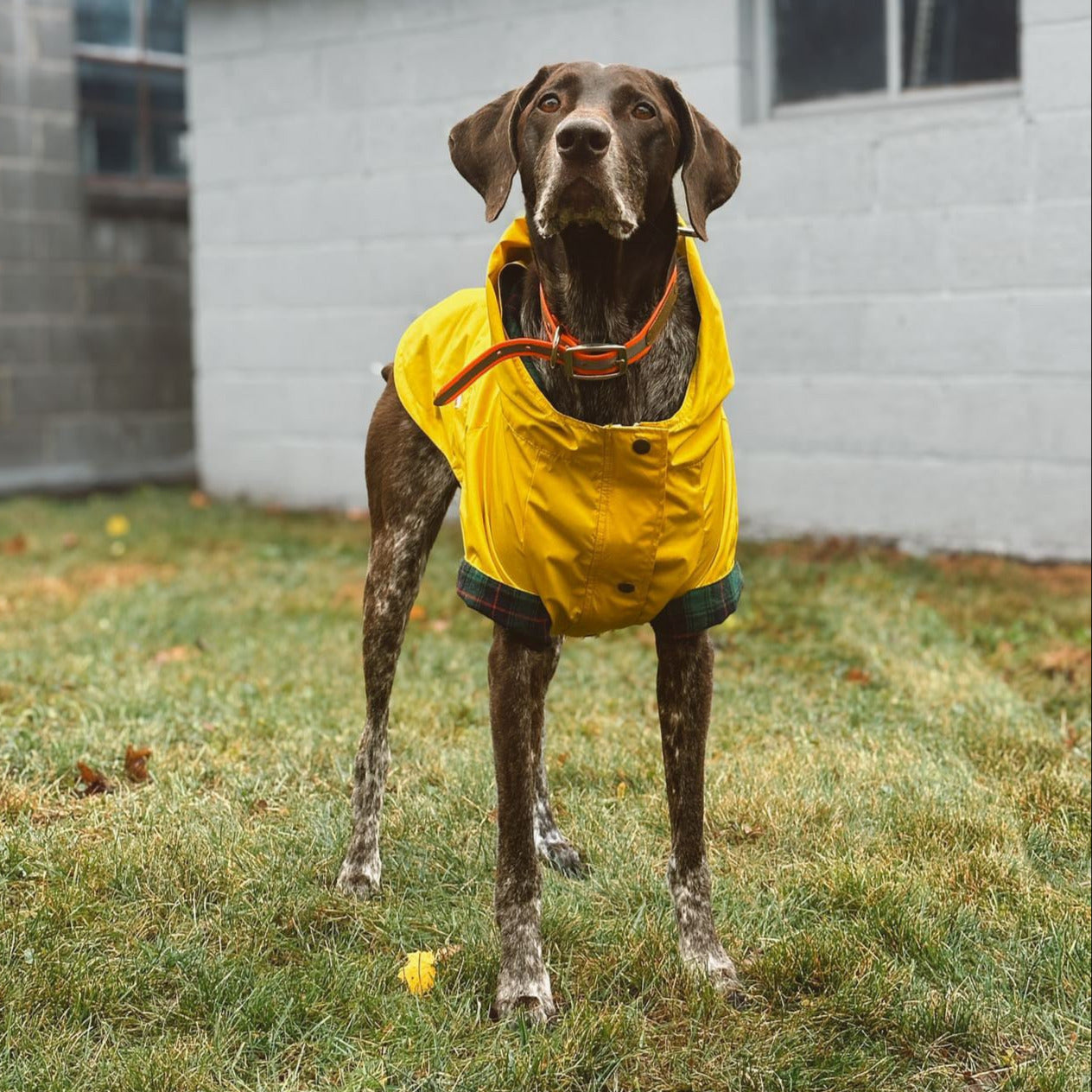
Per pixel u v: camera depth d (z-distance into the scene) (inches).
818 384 277.3
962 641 207.5
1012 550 260.8
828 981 111.3
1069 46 245.3
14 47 379.2
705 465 106.2
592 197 96.0
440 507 129.7
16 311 384.2
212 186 356.8
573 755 157.6
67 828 133.6
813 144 271.1
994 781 149.9
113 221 404.2
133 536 308.3
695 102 283.9
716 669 196.4
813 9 277.7
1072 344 250.8
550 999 107.1
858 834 135.2
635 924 118.0
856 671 191.3
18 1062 96.9
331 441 347.6
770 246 278.5
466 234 319.6
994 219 255.4
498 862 108.9
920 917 118.5
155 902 120.3
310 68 336.2
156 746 159.2
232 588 254.2
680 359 107.1
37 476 390.9
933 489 267.7
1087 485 252.2
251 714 171.2
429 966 108.9
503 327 107.4
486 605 106.8
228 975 108.1
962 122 256.4
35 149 385.7
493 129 110.9
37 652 202.7
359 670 195.5
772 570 250.8
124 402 409.7
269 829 135.2
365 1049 101.2
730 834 137.9
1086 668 191.9
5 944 111.3
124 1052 99.3
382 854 133.8
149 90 416.8
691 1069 100.3
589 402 105.2
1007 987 112.2
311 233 342.6
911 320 265.7
